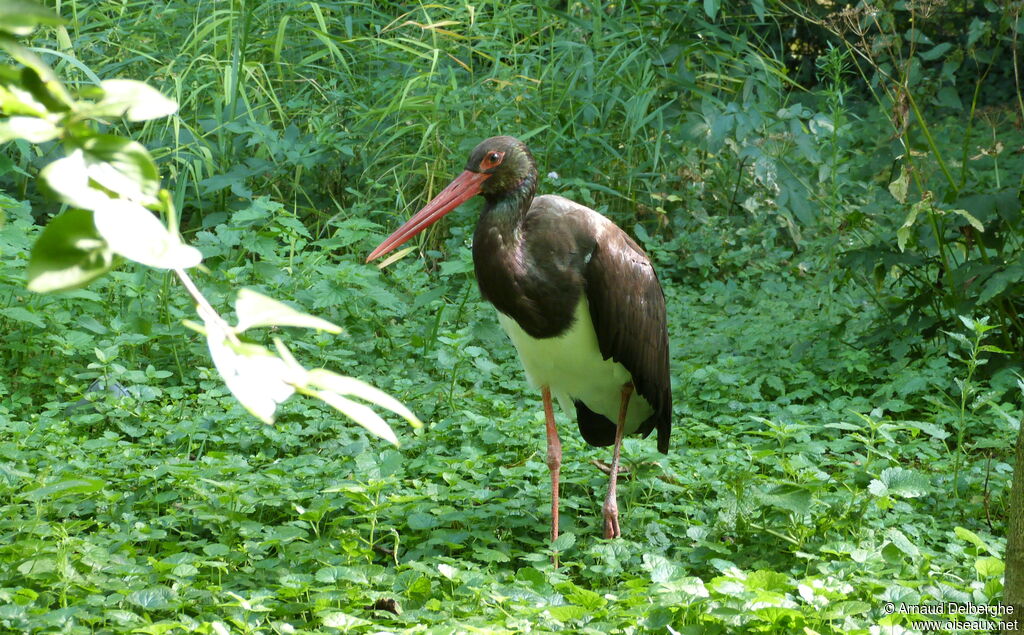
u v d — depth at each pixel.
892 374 11.57
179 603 5.98
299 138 15.83
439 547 7.68
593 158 16.17
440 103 15.49
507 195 7.89
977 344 9.16
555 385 8.53
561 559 7.74
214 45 16.25
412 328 12.61
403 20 17.45
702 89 17.80
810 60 24.06
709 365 11.76
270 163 15.25
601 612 5.98
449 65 16.70
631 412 8.98
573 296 7.96
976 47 22.30
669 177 16.73
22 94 1.46
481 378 11.70
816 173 16.56
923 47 22.05
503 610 6.07
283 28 15.96
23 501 7.48
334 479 8.34
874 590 6.38
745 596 5.76
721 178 17.39
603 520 8.06
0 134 1.44
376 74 17.23
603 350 8.15
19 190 14.56
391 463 7.89
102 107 1.49
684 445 10.18
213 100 16.17
